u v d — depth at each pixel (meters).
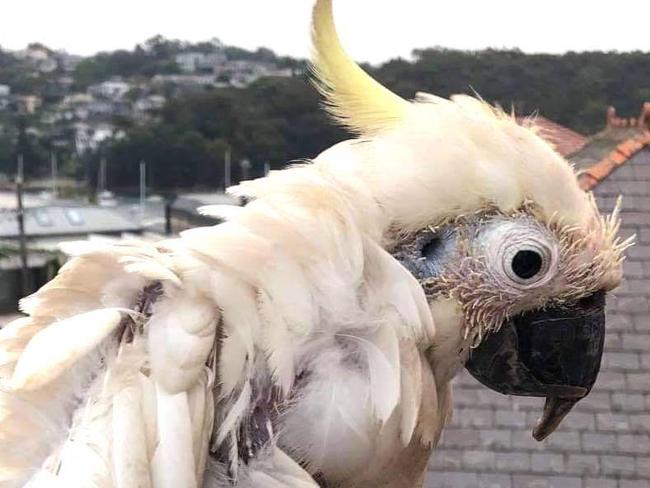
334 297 0.32
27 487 0.31
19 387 0.31
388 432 0.33
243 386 0.32
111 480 0.30
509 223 0.34
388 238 0.34
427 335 0.34
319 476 0.34
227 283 0.31
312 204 0.33
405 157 0.34
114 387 0.31
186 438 0.30
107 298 0.32
